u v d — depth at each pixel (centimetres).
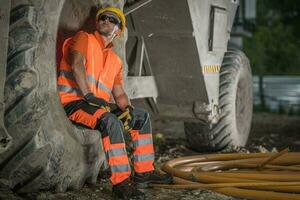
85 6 708
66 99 634
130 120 641
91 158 648
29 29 568
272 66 3706
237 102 998
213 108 916
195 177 691
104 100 627
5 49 554
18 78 560
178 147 1001
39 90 571
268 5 3806
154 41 850
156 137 1065
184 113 918
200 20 845
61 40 704
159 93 905
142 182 656
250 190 631
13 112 562
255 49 3641
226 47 952
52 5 590
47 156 584
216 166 781
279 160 792
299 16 3791
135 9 793
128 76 827
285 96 2141
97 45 653
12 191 592
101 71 658
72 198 602
